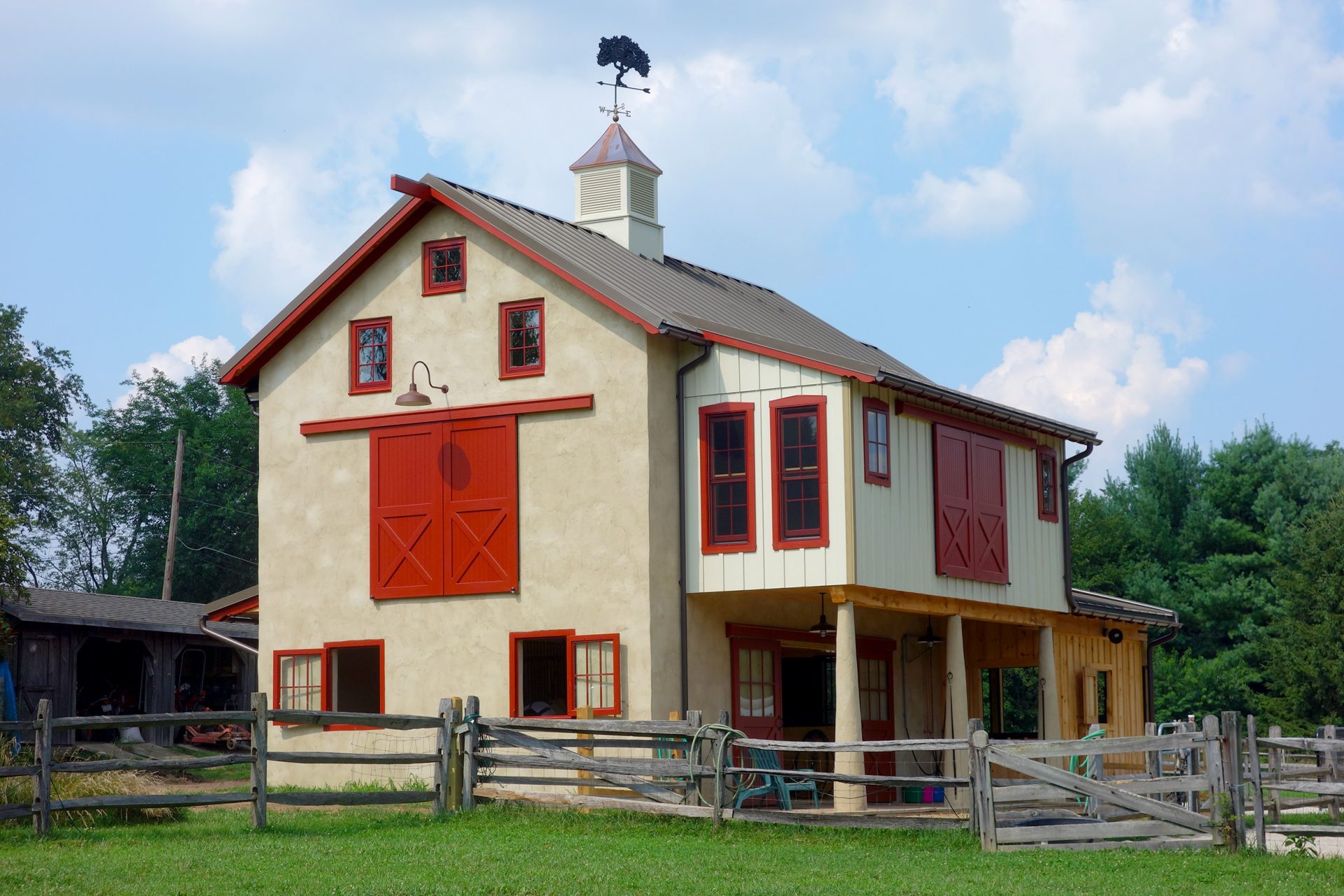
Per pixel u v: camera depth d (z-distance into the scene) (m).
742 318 24.25
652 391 20.62
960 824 15.28
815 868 13.36
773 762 21.34
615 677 20.12
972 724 15.07
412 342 22.28
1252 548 53.56
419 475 21.94
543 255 21.19
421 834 15.54
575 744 17.19
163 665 33.09
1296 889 12.26
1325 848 16.55
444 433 21.83
